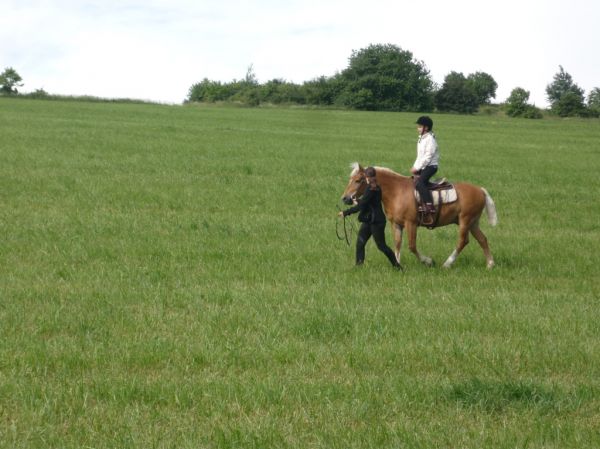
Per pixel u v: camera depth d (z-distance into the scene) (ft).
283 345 30.50
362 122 223.92
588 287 43.57
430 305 37.99
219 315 34.63
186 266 44.52
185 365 28.48
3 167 82.33
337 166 99.76
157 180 78.48
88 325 32.65
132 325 32.96
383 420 24.17
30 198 65.57
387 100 382.42
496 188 86.74
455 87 404.16
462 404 25.45
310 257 48.21
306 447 22.21
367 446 22.30
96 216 58.65
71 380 26.73
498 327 34.42
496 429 23.73
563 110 367.45
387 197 46.26
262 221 59.88
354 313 35.47
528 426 23.91
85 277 41.01
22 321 32.99
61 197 66.74
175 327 33.01
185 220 59.00
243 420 23.89
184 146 116.06
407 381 27.22
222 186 77.25
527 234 60.34
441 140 162.91
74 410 24.32
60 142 112.57
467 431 23.43
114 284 39.55
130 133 135.95
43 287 38.52
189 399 25.20
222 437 22.30
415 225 46.32
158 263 44.98
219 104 359.46
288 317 34.60
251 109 303.27
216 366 28.48
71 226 54.34
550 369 29.40
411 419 24.40
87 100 309.01
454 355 30.22
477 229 48.14
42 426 23.20
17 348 29.60
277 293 38.86
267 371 28.25
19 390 25.43
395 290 40.78
